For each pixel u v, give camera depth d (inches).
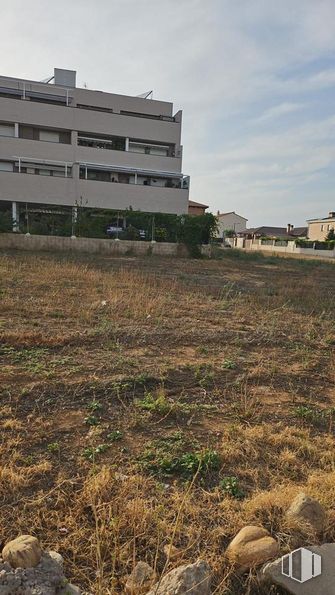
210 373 175.6
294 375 183.0
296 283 522.3
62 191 1125.1
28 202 1095.6
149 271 542.6
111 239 828.6
